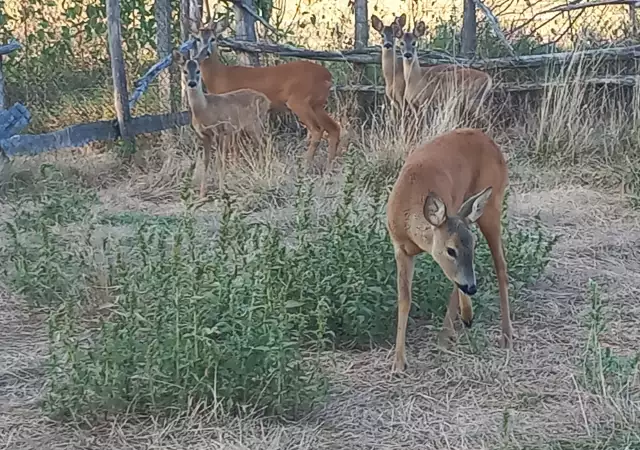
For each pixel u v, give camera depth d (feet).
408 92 24.94
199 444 13.75
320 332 15.12
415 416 14.38
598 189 22.00
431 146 16.01
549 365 15.46
